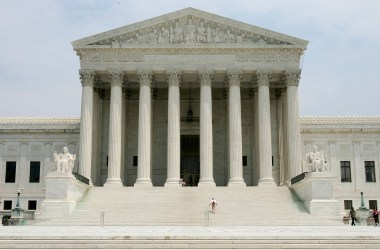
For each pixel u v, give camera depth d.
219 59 78.19
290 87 77.81
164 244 32.62
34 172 90.38
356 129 90.94
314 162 63.31
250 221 57.00
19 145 91.25
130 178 85.62
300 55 78.94
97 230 44.06
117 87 77.62
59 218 58.59
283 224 56.66
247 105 88.31
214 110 88.75
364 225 60.03
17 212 63.12
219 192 68.62
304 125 91.19
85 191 69.50
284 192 69.25
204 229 46.00
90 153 76.19
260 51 78.44
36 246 32.84
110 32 78.31
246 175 86.06
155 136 87.69
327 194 61.12
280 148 85.19
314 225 56.22
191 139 89.44
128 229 46.19
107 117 86.75
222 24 78.81
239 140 76.25
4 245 32.88
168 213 60.00
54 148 90.88
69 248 32.62
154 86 85.88
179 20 79.12
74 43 78.06
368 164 90.56
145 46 77.81
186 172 88.44
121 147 82.25
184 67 77.81
